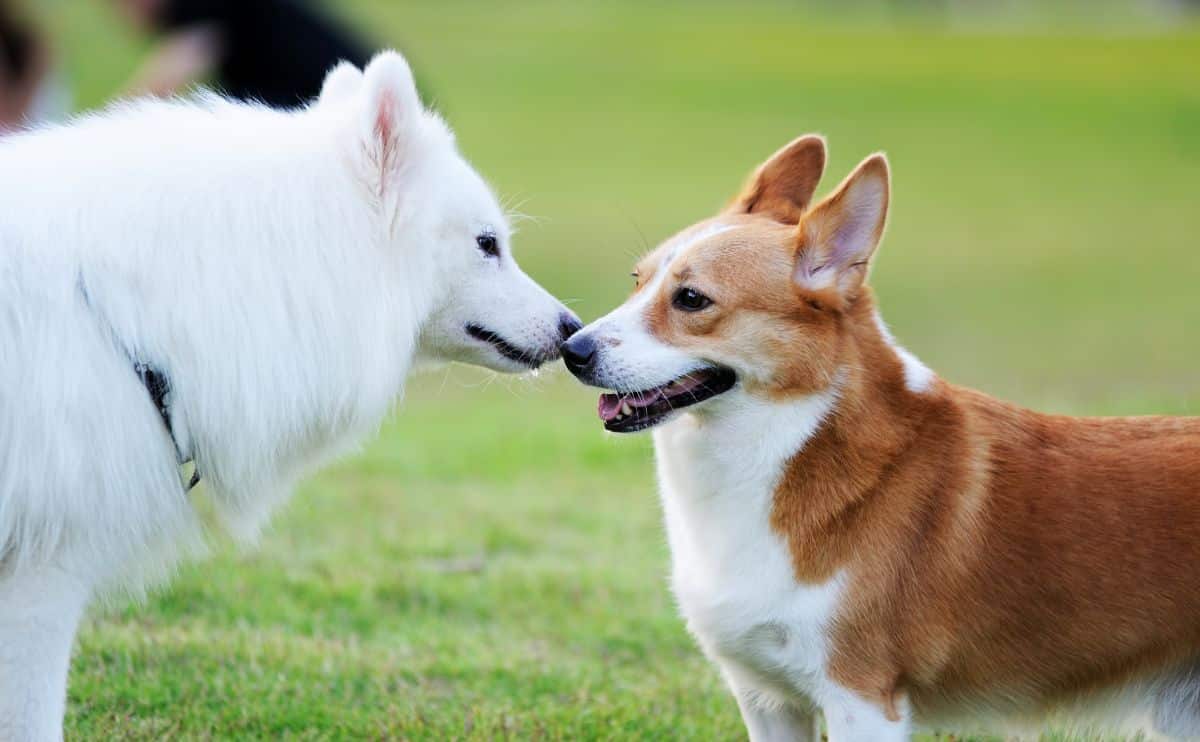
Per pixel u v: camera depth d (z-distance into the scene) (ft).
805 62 166.61
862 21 228.63
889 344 19.42
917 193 98.89
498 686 24.14
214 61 38.52
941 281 73.46
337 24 39.78
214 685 23.35
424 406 47.75
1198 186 102.83
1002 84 151.84
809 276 19.07
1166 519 18.28
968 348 58.39
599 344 19.30
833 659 18.33
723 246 19.35
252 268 18.85
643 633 26.55
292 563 28.99
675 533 19.99
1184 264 78.33
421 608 27.45
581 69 156.04
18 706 18.20
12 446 17.44
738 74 155.43
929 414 18.99
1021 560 18.38
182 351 18.48
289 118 20.44
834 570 18.26
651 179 99.81
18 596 18.06
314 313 19.39
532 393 50.67
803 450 18.56
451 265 21.20
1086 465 18.80
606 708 23.20
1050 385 49.37
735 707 23.75
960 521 18.44
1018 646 18.61
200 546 20.27
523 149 111.65
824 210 18.85
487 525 32.04
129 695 22.88
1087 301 69.10
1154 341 59.67
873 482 18.43
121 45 129.80
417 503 33.42
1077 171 108.06
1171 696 18.83
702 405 19.03
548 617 27.30
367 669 24.41
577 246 77.05
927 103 139.13
